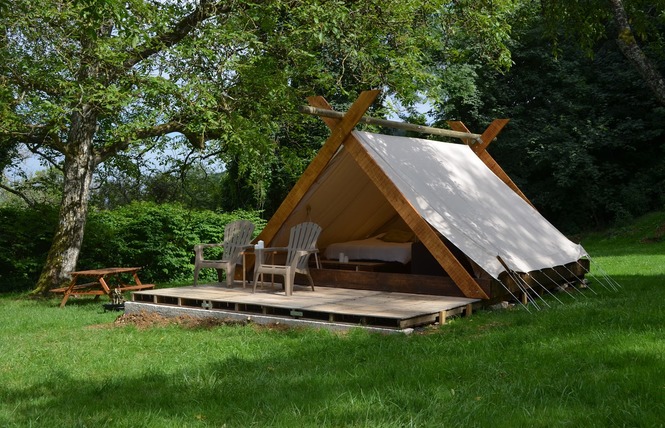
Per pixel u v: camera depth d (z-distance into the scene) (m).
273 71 13.09
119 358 6.33
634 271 13.45
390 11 13.66
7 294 13.84
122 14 10.06
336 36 12.59
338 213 10.91
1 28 11.51
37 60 11.80
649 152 27.11
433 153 10.34
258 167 14.19
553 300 9.48
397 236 11.62
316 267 11.14
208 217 16.33
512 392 4.51
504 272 8.91
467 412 4.11
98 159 13.83
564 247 10.84
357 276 9.62
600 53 27.95
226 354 6.31
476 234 8.91
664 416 3.83
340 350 6.25
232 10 12.54
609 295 9.66
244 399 4.62
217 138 13.75
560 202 27.52
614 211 26.03
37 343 7.39
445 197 9.30
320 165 9.40
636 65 9.67
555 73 27.25
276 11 13.07
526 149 26.83
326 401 4.46
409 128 10.24
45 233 14.76
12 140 15.95
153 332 7.66
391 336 6.90
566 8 11.80
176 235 15.53
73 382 5.42
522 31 25.72
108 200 20.44
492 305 8.67
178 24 12.82
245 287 9.96
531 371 5.01
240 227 10.52
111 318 9.21
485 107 27.88
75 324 8.83
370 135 9.38
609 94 26.64
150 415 4.32
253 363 5.85
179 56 11.59
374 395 4.52
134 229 15.26
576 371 4.95
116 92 10.99
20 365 6.20
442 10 14.74
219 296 8.84
